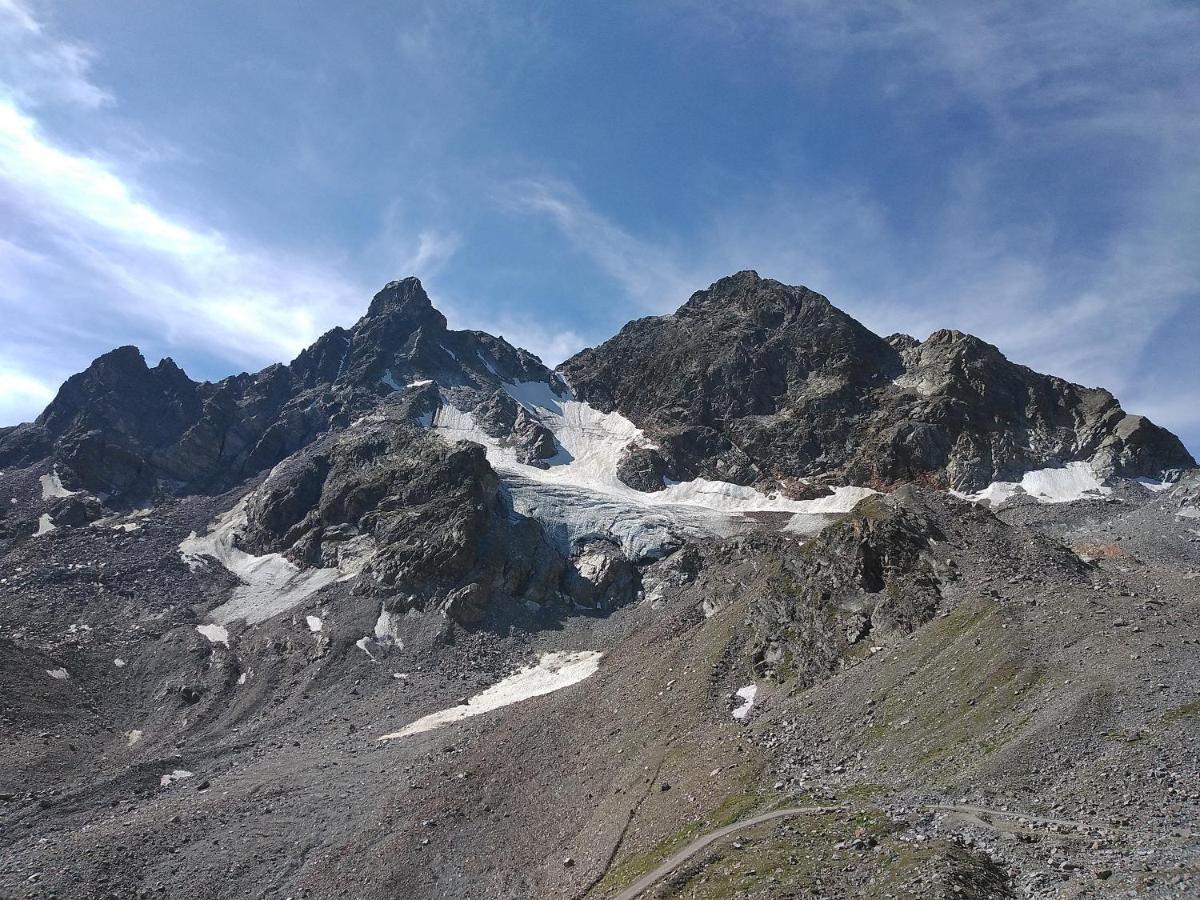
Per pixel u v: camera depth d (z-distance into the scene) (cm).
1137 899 3247
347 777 8725
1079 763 4609
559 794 7550
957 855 3956
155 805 8644
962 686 5972
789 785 5806
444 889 6600
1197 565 11894
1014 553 8062
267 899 6812
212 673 12362
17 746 9894
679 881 4919
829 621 8219
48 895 6844
